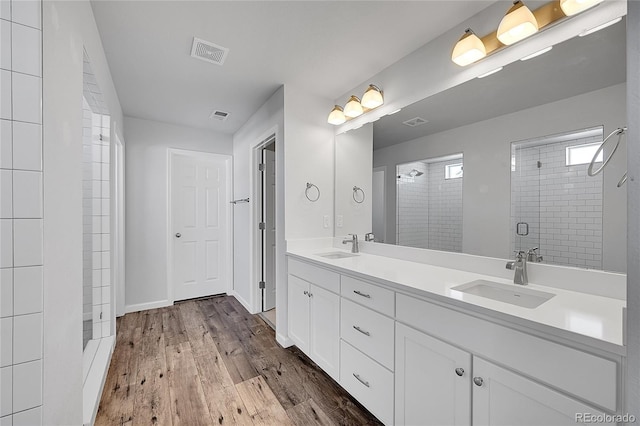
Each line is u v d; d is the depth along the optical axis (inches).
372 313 61.0
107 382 75.2
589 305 42.3
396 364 55.2
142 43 72.9
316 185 103.5
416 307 51.4
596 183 46.6
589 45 47.1
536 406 36.1
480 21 61.0
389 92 84.7
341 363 70.1
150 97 106.7
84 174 85.9
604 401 31.2
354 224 99.0
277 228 102.7
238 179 147.3
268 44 73.6
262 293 128.6
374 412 59.9
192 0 58.2
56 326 39.7
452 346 45.6
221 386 74.0
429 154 74.2
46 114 37.1
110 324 89.9
